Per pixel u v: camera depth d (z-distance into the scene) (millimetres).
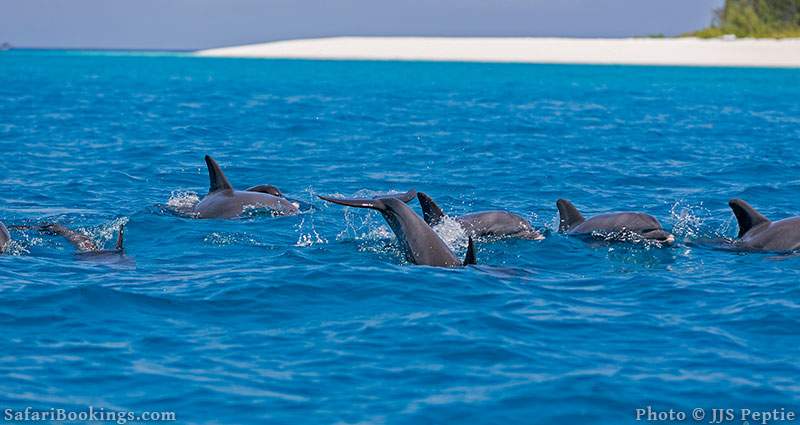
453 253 41188
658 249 45688
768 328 32031
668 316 33531
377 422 24188
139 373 27328
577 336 31094
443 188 66938
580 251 45094
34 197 59812
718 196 63906
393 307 34156
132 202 59062
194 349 29469
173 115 129125
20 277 37781
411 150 90375
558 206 50406
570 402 25562
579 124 121500
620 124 122062
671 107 154000
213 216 52219
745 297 36062
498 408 25172
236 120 122312
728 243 47062
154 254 43656
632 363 28469
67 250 43625
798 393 26172
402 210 41469
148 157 82625
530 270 41125
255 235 47844
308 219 52094
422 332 31203
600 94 187500
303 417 24516
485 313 33406
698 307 34781
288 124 117188
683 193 65312
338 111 139375
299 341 30344
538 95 183750
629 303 35406
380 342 30219
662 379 27172
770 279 39188
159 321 32312
